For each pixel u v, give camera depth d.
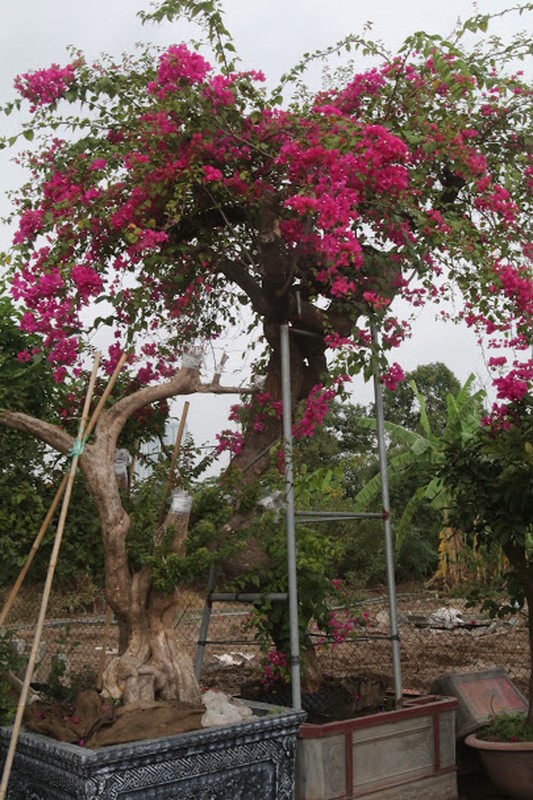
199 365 4.95
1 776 4.14
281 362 5.08
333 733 4.55
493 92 5.44
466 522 5.36
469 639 10.90
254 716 4.42
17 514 4.76
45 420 5.15
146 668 4.33
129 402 4.73
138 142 4.98
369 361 4.78
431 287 5.26
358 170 4.65
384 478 5.54
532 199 5.55
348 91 5.37
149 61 5.27
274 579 5.24
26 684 3.81
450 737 5.10
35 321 4.75
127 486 5.10
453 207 5.46
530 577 5.47
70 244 4.86
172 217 4.95
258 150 4.93
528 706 5.57
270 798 4.23
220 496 4.93
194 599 5.50
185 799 3.89
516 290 4.84
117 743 3.81
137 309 4.93
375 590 15.94
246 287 5.45
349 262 4.81
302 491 5.29
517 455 5.11
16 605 5.46
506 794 5.05
